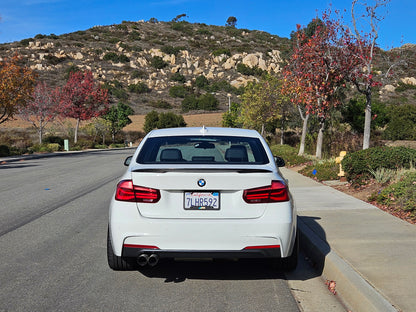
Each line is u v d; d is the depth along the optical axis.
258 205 4.36
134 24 195.00
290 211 4.45
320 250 5.43
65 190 12.24
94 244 6.44
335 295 4.52
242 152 5.01
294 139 35.59
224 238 4.29
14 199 10.61
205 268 5.41
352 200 9.34
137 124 80.06
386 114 32.88
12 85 28.80
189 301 4.31
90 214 8.72
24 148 36.81
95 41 159.38
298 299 4.41
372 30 13.75
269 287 4.73
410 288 4.13
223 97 119.56
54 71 123.12
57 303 4.23
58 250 6.12
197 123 78.19
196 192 4.36
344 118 27.03
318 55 15.70
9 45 142.50
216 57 148.88
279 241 4.34
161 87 125.62
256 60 142.62
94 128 56.19
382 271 4.61
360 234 6.23
